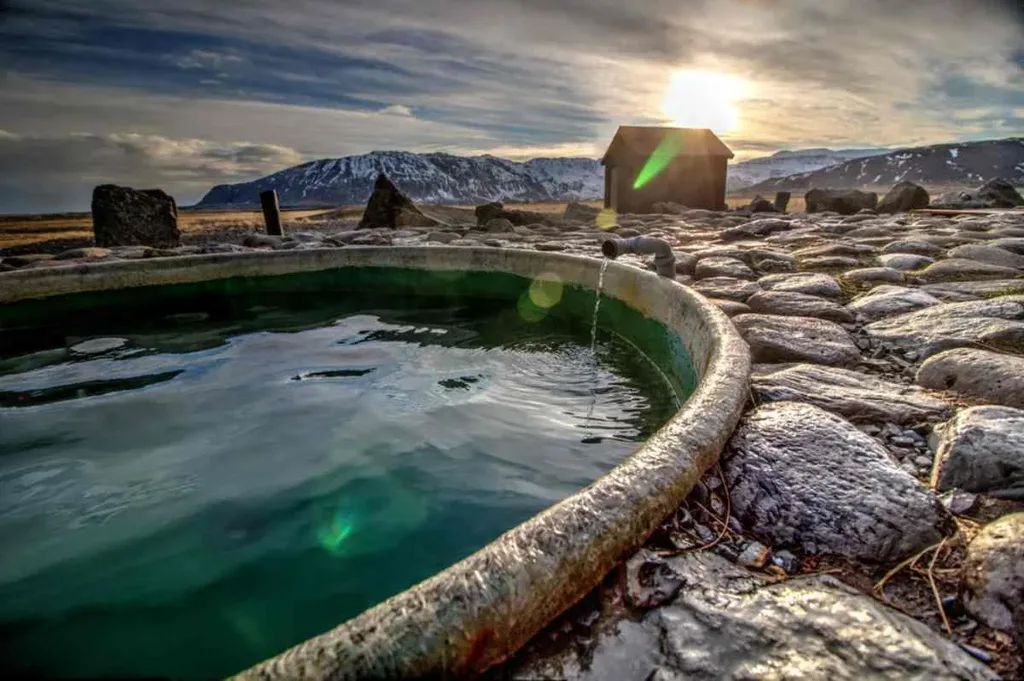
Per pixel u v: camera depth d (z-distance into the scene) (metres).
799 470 1.86
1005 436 1.89
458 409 3.46
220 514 2.35
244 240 10.59
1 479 2.64
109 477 2.66
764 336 3.40
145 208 12.73
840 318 3.93
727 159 28.30
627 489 1.59
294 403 3.57
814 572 1.49
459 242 10.47
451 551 2.08
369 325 5.46
